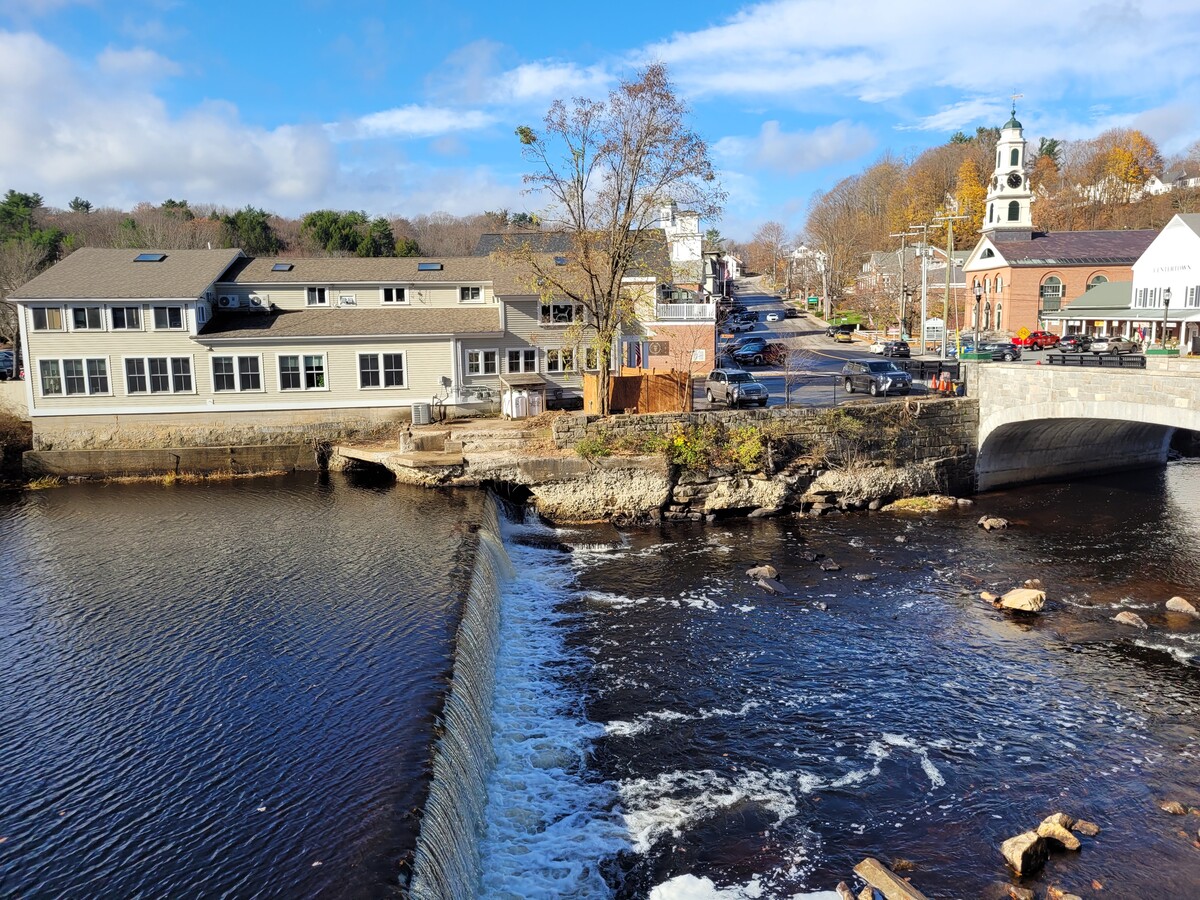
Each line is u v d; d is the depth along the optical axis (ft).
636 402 132.77
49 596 75.00
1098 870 48.52
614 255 130.62
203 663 59.93
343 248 311.27
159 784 44.80
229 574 80.28
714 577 96.53
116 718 52.24
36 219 360.28
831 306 419.74
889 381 153.28
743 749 60.90
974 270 314.76
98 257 146.61
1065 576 96.84
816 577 96.84
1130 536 112.06
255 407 137.49
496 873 47.19
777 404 149.79
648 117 127.44
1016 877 47.96
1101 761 59.62
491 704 65.92
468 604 70.38
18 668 59.88
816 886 47.09
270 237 330.95
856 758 59.98
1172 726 64.18
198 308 135.13
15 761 47.47
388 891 35.35
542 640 79.20
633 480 119.55
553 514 119.34
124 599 73.82
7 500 117.70
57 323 130.11
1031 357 188.34
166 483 128.67
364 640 63.05
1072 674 72.64
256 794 43.52
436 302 153.79
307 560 84.28
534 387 141.28
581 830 51.34
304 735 49.39
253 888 36.17
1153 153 459.32
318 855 38.22
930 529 116.37
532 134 126.62
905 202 479.00
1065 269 281.74
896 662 75.00
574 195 131.64
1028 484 145.38
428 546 87.92
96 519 104.68
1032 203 424.05
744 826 52.24
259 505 111.04
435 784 44.45
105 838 40.29
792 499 125.70
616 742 61.52
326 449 135.23
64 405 131.75
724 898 46.03
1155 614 85.46
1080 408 118.52
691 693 69.10
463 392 142.61
